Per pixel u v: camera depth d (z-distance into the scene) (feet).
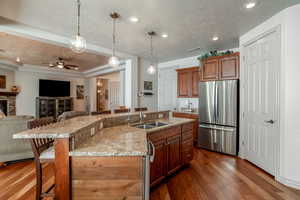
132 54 14.80
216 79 11.75
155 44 12.00
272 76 7.92
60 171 4.02
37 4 6.68
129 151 4.06
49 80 23.29
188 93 14.74
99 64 20.39
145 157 4.19
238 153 10.76
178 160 8.30
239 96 10.64
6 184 7.10
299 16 6.70
